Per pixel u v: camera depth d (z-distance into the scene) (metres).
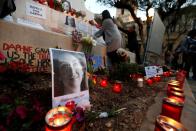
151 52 8.33
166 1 13.38
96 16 7.47
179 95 1.73
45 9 4.09
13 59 2.75
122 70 4.15
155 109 2.33
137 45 9.01
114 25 5.41
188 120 2.05
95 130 1.56
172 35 20.73
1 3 2.52
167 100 1.52
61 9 4.69
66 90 1.71
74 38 3.84
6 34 2.66
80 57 1.97
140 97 2.87
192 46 7.30
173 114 1.44
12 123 1.28
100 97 2.52
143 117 1.99
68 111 1.15
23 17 3.63
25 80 2.35
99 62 4.79
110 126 1.66
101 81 3.26
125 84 3.79
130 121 1.83
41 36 3.17
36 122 1.35
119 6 12.53
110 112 1.89
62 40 3.62
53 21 4.33
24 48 2.91
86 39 3.98
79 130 1.36
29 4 3.74
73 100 1.77
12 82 2.15
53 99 1.57
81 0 6.29
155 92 3.41
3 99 1.49
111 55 5.40
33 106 1.42
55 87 1.60
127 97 2.76
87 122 1.62
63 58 1.74
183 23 20.16
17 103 1.47
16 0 3.47
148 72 4.97
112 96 2.68
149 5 12.54
